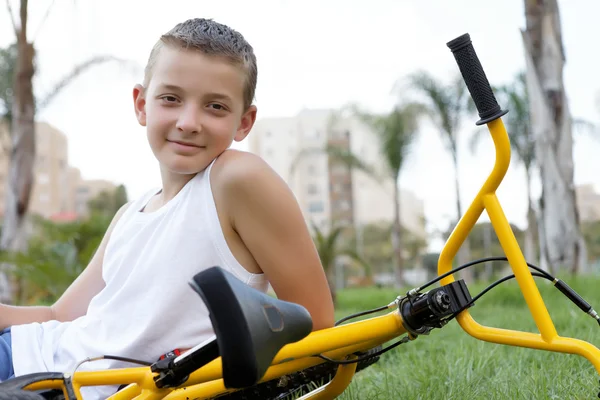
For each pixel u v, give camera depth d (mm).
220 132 1877
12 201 13086
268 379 1776
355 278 60062
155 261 1868
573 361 2861
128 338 1881
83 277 2326
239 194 1800
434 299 1716
